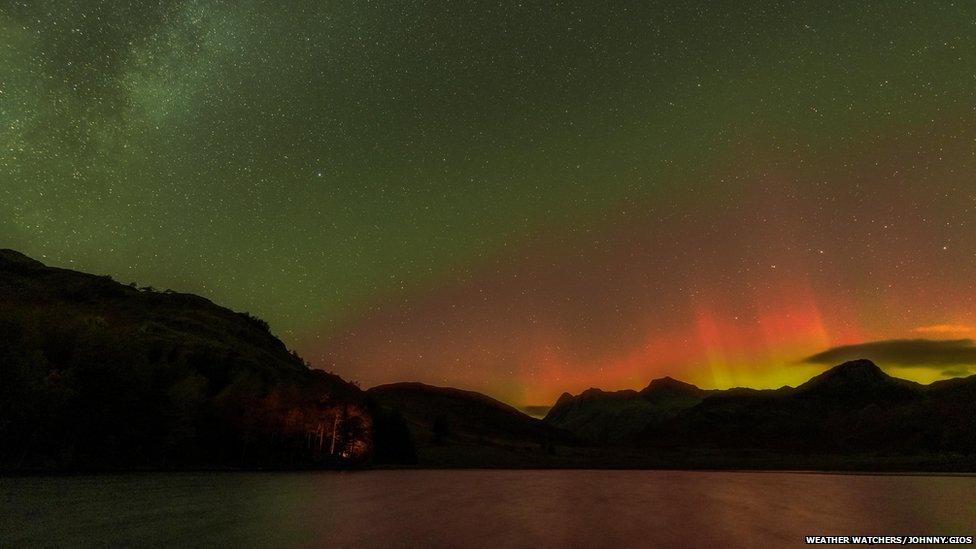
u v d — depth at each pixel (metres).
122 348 54.75
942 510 33.59
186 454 61.28
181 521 20.17
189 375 68.06
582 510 29.02
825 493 47.91
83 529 17.78
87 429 49.59
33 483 34.62
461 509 28.00
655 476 82.88
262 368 93.50
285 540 16.77
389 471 78.19
